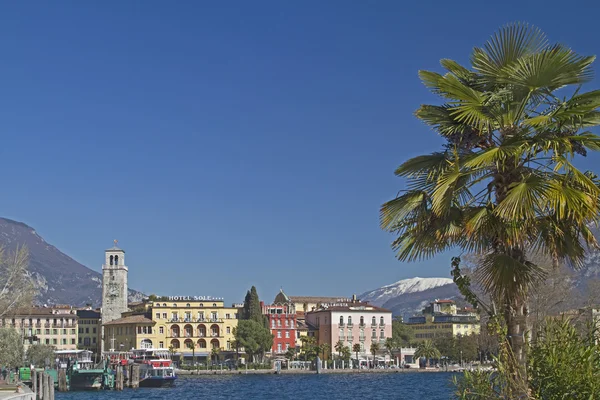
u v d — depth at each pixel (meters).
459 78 25.92
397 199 25.48
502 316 24.11
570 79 23.30
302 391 140.62
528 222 23.38
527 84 23.39
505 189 23.80
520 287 23.25
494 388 24.50
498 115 24.33
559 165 22.84
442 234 24.45
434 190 23.83
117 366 161.12
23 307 105.88
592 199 22.22
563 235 23.88
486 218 23.73
